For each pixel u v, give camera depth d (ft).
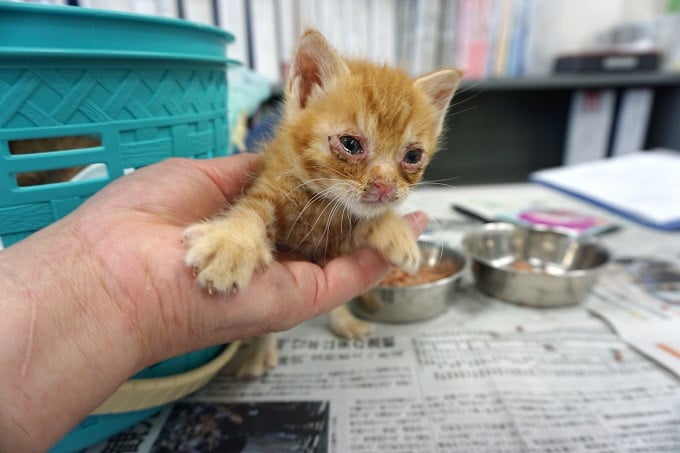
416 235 0.79
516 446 0.68
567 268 1.30
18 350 0.48
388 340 0.98
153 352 0.57
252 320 0.59
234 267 0.54
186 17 1.78
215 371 0.77
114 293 0.53
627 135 2.27
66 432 0.52
